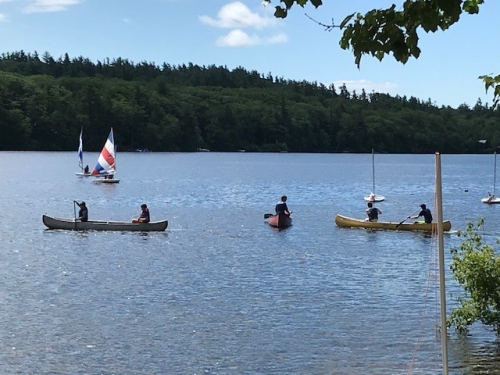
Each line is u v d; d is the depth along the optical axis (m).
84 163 132.88
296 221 50.47
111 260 32.31
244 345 18.86
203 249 36.16
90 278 27.91
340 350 18.42
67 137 173.75
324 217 53.97
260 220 50.91
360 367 17.17
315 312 22.39
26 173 105.38
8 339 19.22
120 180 96.56
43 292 25.12
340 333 19.95
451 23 7.48
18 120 167.62
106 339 19.33
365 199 70.44
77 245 36.81
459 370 16.89
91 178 96.69
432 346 18.59
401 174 124.94
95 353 18.16
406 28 7.50
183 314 22.09
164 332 20.05
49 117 173.25
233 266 31.03
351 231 44.06
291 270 30.11
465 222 51.25
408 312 22.31
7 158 146.25
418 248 36.84
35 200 65.56
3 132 167.12
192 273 29.19
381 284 26.94
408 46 7.52
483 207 64.12
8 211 55.12
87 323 20.92
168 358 17.80
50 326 20.55
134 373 16.75
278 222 46.06
